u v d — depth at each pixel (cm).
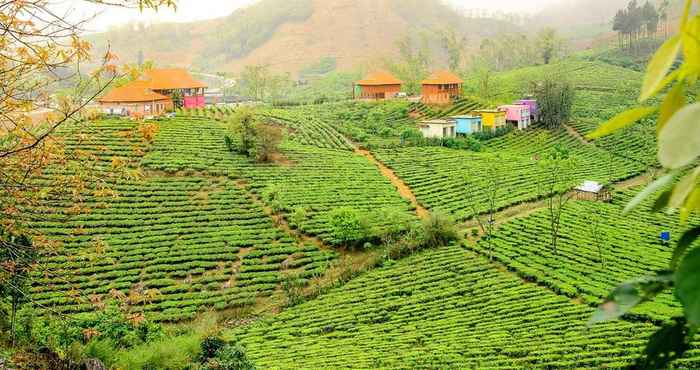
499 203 6750
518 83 13375
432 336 4144
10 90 980
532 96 11119
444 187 7256
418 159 8300
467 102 11262
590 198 6956
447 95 11256
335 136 9262
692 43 207
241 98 16525
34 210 1180
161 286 5119
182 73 10488
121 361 2297
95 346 2119
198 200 6512
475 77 14850
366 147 8781
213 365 3011
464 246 5809
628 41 19162
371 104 11500
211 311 4884
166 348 2859
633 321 3922
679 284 182
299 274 5406
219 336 3366
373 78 12538
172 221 6038
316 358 3822
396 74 14662
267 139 7631
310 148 8531
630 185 7569
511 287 4891
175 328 4531
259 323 4678
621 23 17475
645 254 5272
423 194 7062
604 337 3738
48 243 1182
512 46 19400
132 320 1453
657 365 252
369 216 5931
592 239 5709
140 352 2664
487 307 4547
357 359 3741
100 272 5153
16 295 1862
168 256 5503
